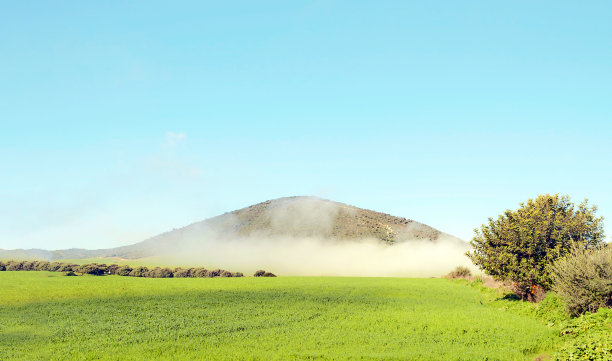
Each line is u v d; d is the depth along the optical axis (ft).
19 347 95.30
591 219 135.44
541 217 137.18
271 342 101.76
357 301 163.53
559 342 96.99
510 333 109.09
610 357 75.56
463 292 193.67
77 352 92.48
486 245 150.82
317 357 89.40
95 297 161.79
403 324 121.60
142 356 90.43
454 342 102.01
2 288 177.37
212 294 174.09
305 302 158.30
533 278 134.51
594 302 106.93
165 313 134.41
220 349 95.76
